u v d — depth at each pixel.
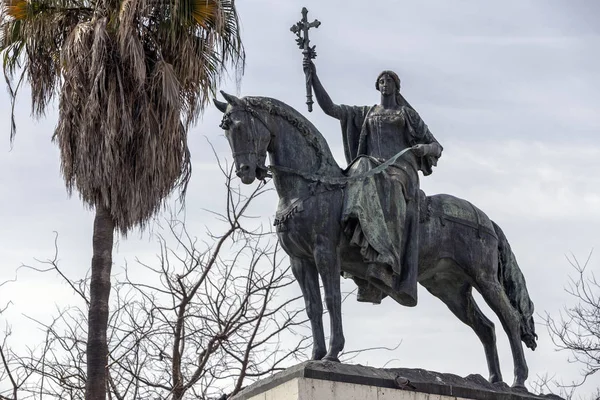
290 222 14.98
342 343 14.73
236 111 14.95
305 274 15.17
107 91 18.08
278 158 15.15
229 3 19.06
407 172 15.68
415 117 16.03
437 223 15.97
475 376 15.70
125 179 18.14
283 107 15.23
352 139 16.14
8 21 18.88
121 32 17.95
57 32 18.83
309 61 15.99
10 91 18.73
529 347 16.52
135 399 20.17
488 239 16.27
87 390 17.83
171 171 18.34
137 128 18.19
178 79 18.64
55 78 18.75
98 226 18.23
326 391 14.24
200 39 18.80
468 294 16.45
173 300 21.22
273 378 14.50
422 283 16.48
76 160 18.28
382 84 16.11
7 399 19.47
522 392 15.85
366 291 15.58
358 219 14.96
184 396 20.81
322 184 15.09
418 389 14.82
